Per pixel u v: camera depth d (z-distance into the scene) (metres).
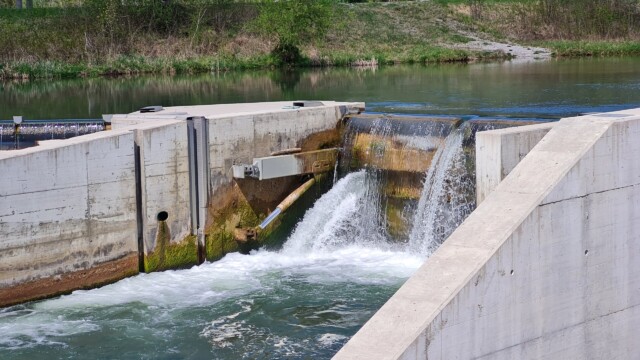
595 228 14.82
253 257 23.62
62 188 20.61
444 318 12.71
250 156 23.75
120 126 24.44
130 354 17.67
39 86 51.44
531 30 77.25
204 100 41.72
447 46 72.44
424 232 23.05
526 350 14.08
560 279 14.41
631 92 38.66
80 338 18.52
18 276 20.20
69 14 65.44
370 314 19.31
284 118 24.28
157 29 68.19
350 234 24.64
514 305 13.76
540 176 14.42
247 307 19.95
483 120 23.22
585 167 14.55
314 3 68.19
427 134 23.58
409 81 48.12
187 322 19.19
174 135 22.31
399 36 74.38
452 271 13.19
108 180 21.39
